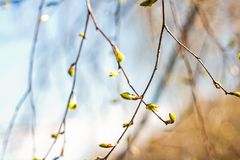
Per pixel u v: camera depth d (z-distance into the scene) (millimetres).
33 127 2867
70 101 2369
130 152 4066
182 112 4875
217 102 5203
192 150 5555
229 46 3762
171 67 4137
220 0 4082
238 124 5527
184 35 3424
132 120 2133
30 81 2814
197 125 4137
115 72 2160
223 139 5133
